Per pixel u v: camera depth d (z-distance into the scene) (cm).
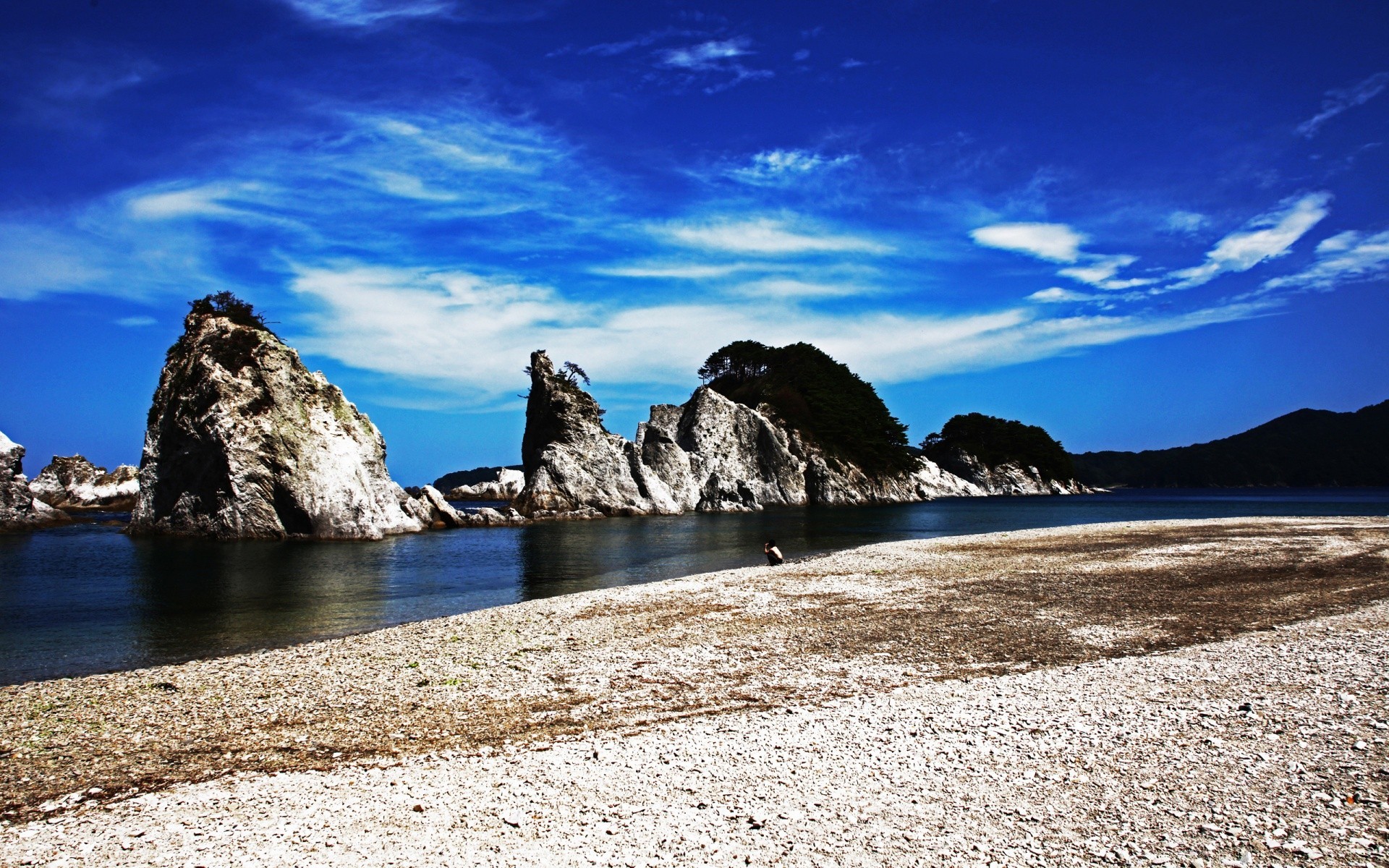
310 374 5488
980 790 1045
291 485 5194
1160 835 900
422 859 916
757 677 1680
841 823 968
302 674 1759
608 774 1147
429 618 2534
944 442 18462
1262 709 1294
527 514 7888
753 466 11144
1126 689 1450
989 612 2306
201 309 5616
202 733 1388
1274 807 952
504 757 1238
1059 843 894
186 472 5278
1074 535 4609
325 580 3400
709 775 1128
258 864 912
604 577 3506
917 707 1400
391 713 1481
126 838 984
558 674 1731
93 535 5391
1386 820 898
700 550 4669
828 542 5175
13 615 2606
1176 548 3788
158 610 2677
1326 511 8675
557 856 913
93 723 1441
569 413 8350
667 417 10431
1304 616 2125
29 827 1027
